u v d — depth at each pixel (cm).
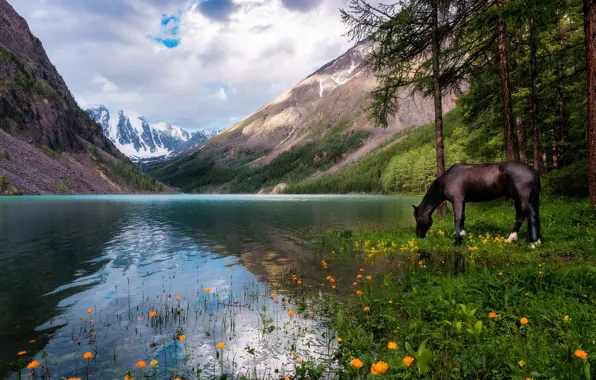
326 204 5016
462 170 990
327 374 339
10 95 15775
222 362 368
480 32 1391
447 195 1012
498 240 931
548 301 431
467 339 369
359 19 1406
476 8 1333
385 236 1213
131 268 839
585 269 531
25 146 13900
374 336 425
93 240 1315
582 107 1889
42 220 2186
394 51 1485
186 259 944
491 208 1617
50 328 466
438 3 1322
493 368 309
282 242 1245
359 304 533
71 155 17025
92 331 456
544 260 738
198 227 1786
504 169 898
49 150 15112
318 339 426
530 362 303
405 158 12838
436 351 344
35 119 16288
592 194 941
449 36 1441
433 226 1340
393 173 13125
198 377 333
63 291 644
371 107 1575
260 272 790
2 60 17750
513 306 432
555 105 2161
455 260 813
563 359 297
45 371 350
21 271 807
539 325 377
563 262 691
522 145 2027
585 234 859
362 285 660
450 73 1543
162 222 2091
